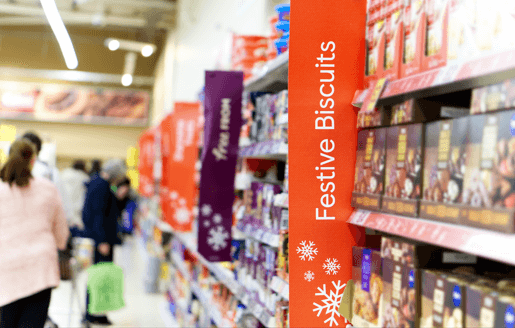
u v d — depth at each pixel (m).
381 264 1.64
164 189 6.44
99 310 5.05
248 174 3.19
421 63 1.51
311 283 1.80
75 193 6.95
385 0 1.72
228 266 3.59
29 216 3.13
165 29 13.57
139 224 14.32
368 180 1.75
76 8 12.44
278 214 2.41
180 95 10.48
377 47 1.76
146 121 20.56
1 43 18.91
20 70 19.42
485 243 1.16
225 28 6.22
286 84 3.00
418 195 1.47
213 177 3.19
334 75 1.84
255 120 3.11
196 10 8.77
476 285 1.24
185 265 5.11
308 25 1.83
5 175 3.13
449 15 1.39
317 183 1.83
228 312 3.29
